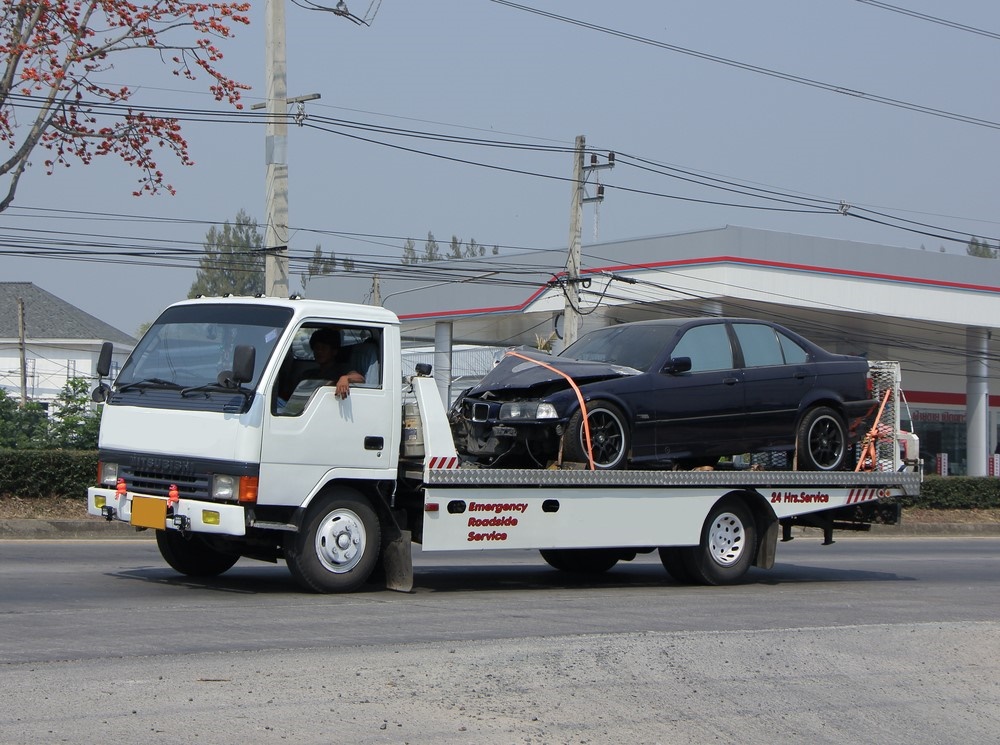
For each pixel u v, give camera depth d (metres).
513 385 12.53
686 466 13.78
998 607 13.02
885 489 14.97
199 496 10.77
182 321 11.63
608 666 8.07
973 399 48.16
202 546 12.55
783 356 14.27
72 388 24.47
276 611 10.16
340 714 6.67
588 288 41.56
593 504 12.59
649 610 11.43
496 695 7.21
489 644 8.72
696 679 7.94
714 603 12.22
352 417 11.27
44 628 8.97
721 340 13.76
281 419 10.81
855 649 9.23
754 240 38.75
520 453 12.62
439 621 10.02
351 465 11.27
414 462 11.70
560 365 12.84
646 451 12.96
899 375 15.23
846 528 15.39
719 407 13.51
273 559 12.15
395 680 7.42
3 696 6.76
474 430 12.56
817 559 19.48
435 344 46.59
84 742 6.00
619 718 6.96
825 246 40.47
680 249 39.66
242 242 83.12
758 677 8.14
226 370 11.04
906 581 15.92
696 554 13.64
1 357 58.69
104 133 19.30
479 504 11.86
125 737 6.11
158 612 9.91
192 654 8.09
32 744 5.93
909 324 44.88
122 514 11.27
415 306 46.91
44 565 13.38
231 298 11.56
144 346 11.77
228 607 10.30
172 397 11.16
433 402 11.69
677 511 13.27
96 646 8.30
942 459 53.69
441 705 6.94
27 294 64.19
